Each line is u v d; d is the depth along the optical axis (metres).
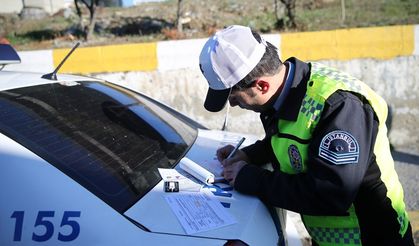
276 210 1.59
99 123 1.85
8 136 1.45
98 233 1.26
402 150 4.14
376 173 1.40
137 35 6.71
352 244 1.51
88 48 4.54
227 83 1.36
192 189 1.53
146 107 2.35
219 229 1.31
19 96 1.73
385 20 6.35
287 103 1.43
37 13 11.77
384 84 4.21
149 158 1.74
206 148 2.04
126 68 4.52
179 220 1.33
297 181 1.38
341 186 1.28
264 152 1.79
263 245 1.34
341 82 1.38
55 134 1.58
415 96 4.18
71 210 1.30
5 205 1.32
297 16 7.05
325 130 1.31
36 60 4.67
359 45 4.19
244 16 7.88
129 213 1.33
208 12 8.52
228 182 1.60
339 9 7.83
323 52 4.25
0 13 13.05
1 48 2.26
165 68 4.45
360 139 1.29
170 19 7.89
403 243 1.53
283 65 1.45
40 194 1.33
